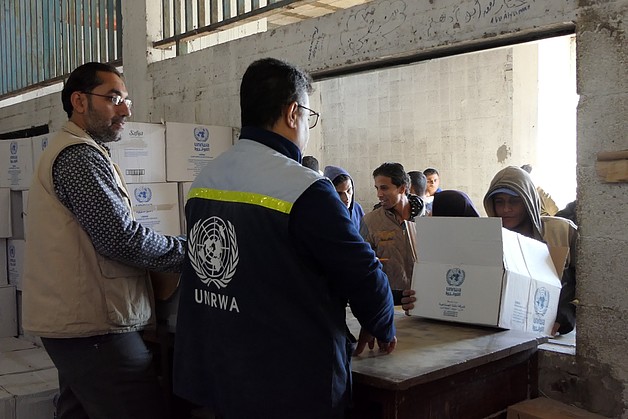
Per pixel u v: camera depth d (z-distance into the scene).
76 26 5.29
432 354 1.43
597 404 2.02
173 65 4.02
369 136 6.97
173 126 3.09
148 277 1.81
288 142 1.30
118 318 1.67
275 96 1.29
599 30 1.96
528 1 2.15
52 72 5.67
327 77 3.12
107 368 1.66
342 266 1.18
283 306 1.19
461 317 1.71
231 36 4.35
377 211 3.02
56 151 1.64
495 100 5.88
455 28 2.39
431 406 1.36
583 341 2.05
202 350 1.31
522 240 1.81
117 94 1.78
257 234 1.20
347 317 1.90
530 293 1.73
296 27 3.12
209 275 1.29
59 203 1.65
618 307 1.95
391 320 1.31
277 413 1.19
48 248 1.64
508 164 5.82
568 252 1.93
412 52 2.59
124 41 4.50
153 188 3.00
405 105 6.60
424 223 1.80
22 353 2.66
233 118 3.55
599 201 1.98
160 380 1.98
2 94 6.36
